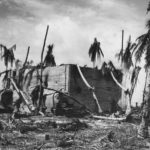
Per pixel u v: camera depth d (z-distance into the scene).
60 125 22.89
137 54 19.84
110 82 42.66
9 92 40.72
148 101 18.92
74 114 34.19
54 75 40.16
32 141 17.02
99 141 16.92
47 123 23.05
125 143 16.77
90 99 39.97
